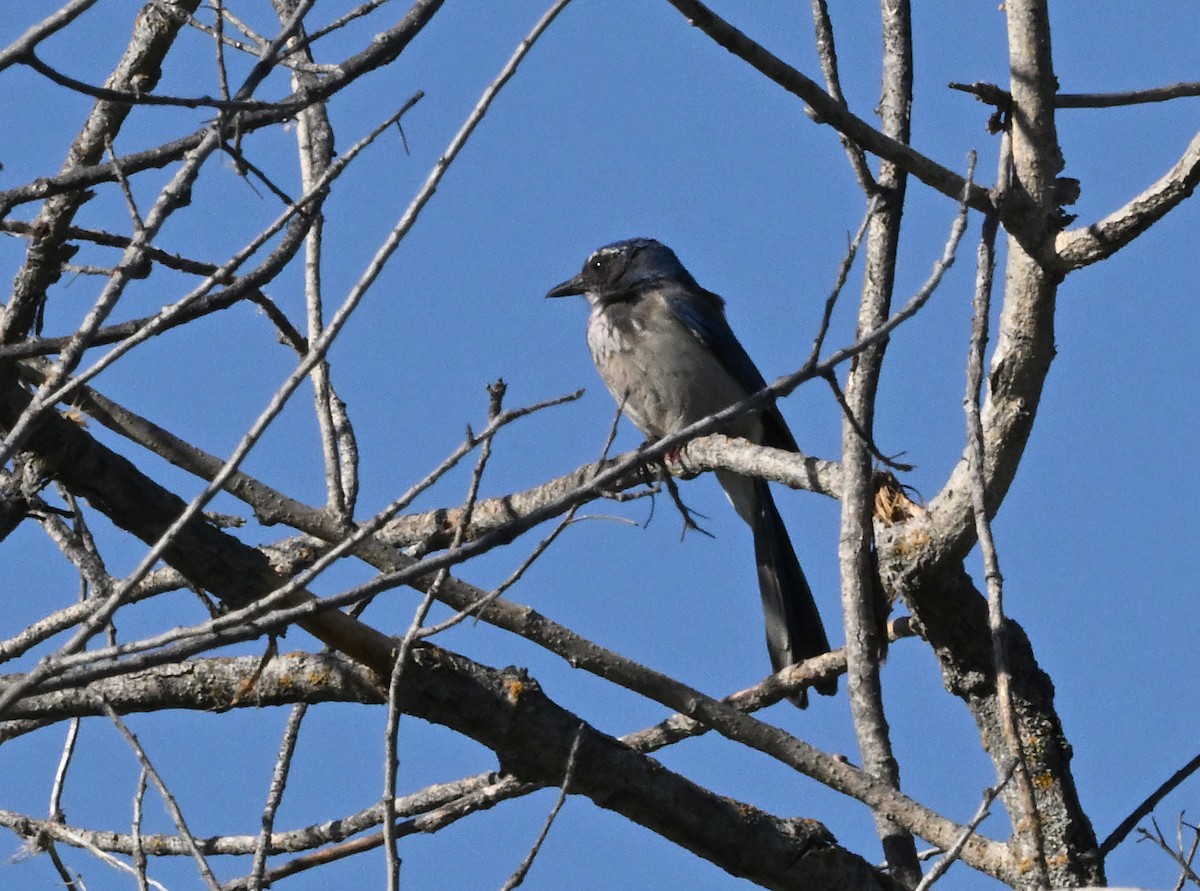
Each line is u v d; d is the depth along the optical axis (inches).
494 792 406.6
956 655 382.6
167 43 356.8
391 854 285.0
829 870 371.9
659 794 364.2
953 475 364.8
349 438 426.9
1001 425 361.4
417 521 452.1
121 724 332.8
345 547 256.8
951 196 359.9
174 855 411.5
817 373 282.4
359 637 350.3
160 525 337.4
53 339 310.7
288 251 303.9
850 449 391.9
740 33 345.7
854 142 355.6
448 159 261.6
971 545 364.8
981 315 319.9
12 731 417.1
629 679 375.6
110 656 245.8
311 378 426.9
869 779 372.5
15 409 327.3
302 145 419.2
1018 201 353.4
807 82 350.3
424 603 305.3
